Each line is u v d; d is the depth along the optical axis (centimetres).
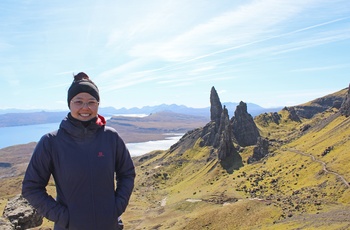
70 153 146
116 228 153
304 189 2980
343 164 3173
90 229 143
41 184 149
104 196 148
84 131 149
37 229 528
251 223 2492
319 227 1831
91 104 153
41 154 147
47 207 144
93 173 145
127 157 167
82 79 158
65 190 145
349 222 1783
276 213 2508
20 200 689
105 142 155
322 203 2441
